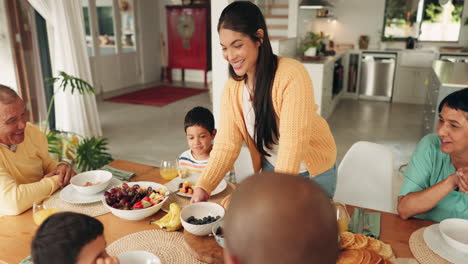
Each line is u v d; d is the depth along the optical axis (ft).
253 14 3.69
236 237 1.28
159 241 3.85
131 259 3.34
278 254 1.22
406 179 4.73
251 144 4.73
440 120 4.22
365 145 5.74
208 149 6.46
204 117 6.21
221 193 4.88
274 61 4.00
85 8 21.90
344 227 3.77
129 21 25.30
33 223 4.27
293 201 1.24
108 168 5.74
